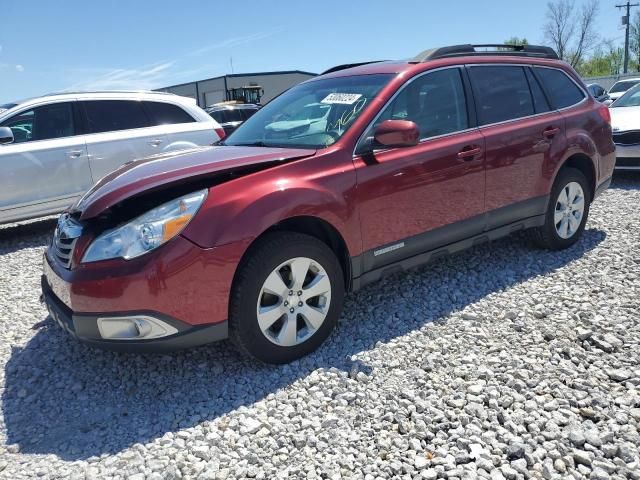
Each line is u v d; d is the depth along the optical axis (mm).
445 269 4570
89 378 3232
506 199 4273
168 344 2822
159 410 2861
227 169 3014
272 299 3111
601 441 2346
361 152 3426
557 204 4754
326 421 2627
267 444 2510
